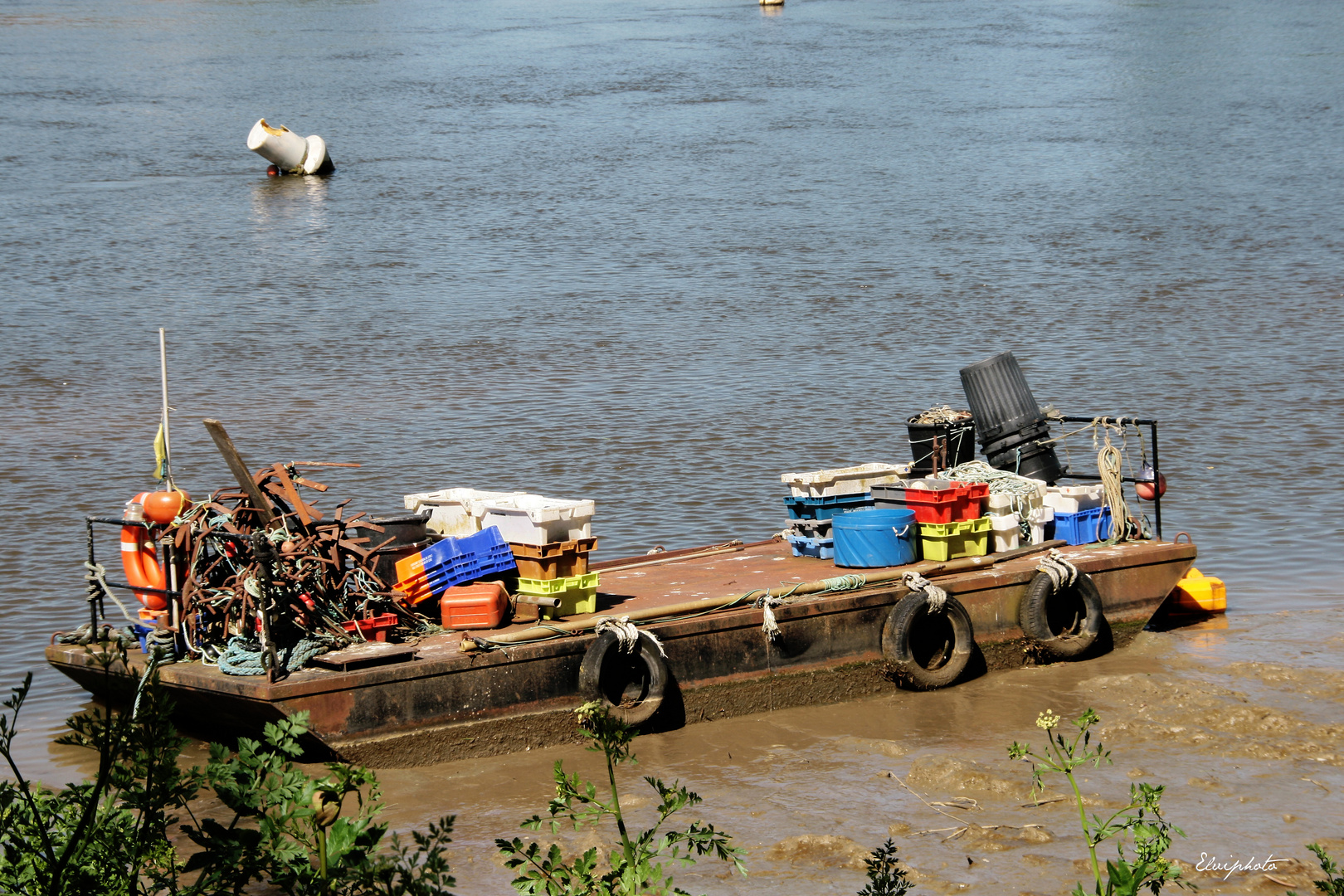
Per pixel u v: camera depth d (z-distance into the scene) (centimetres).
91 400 4441
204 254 7706
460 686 1738
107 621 2261
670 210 8769
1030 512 2289
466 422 4019
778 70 15412
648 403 4228
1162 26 18900
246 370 4906
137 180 10306
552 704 1806
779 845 1441
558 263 7219
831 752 1770
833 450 3597
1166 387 4300
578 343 5278
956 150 10844
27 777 1688
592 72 15488
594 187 9694
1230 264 6681
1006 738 1798
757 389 4403
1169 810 1512
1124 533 2367
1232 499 3044
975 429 2531
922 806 1562
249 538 1733
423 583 1892
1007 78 14662
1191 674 2033
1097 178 9581
